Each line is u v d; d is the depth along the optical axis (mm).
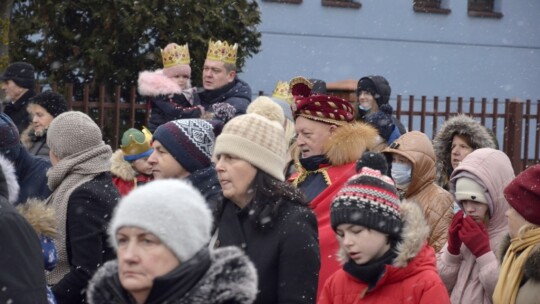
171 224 3402
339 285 5109
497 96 19688
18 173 6355
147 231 3391
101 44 11734
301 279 4539
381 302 4895
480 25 19422
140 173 7453
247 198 4793
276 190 4730
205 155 5488
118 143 10672
